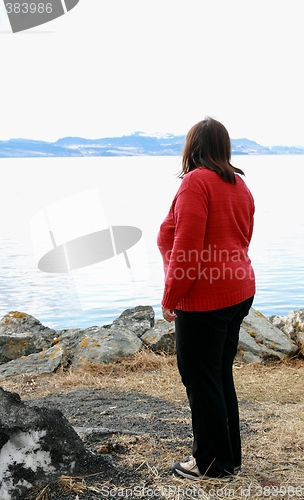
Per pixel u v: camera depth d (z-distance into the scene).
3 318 7.12
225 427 2.89
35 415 2.84
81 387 5.02
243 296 2.88
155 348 6.03
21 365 5.80
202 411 2.87
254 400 4.50
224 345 2.96
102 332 6.10
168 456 3.18
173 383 5.02
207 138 2.91
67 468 2.81
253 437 3.56
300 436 3.55
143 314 7.10
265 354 5.79
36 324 7.08
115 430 3.49
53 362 5.68
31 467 2.72
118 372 5.46
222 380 2.98
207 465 2.90
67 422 2.94
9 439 2.72
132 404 4.38
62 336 6.71
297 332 6.36
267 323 6.39
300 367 5.71
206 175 2.82
